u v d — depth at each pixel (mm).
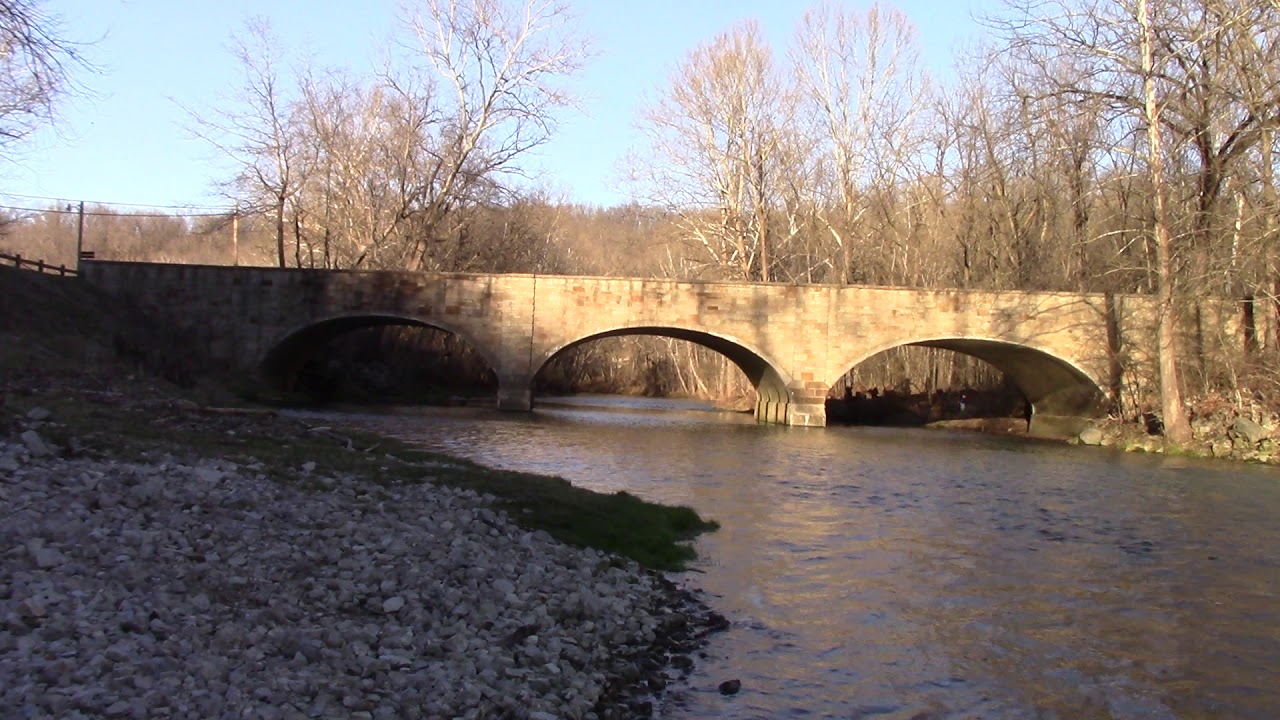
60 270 45719
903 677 11406
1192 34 37562
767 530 19984
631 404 69625
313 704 8047
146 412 22859
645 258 86938
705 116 59812
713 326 47656
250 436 21156
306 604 10594
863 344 47781
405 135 57594
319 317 47000
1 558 9719
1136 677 11672
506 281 47531
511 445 33875
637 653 11430
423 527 14820
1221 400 41031
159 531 11781
